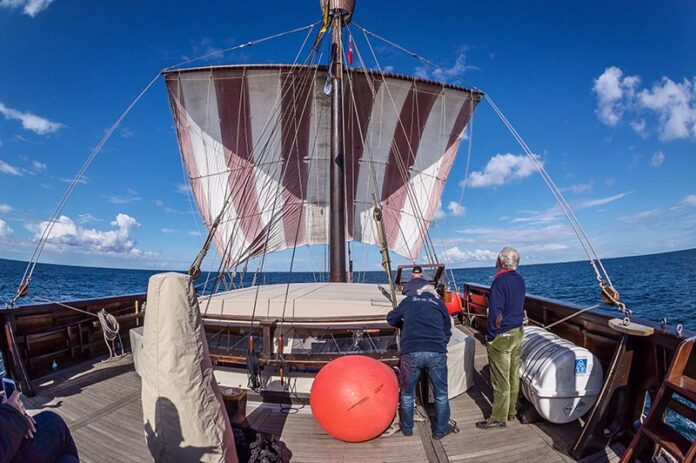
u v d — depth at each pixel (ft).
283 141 37.76
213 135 36.83
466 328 27.78
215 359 14.67
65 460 7.36
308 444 11.89
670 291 80.59
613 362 11.21
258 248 37.37
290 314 15.87
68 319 20.74
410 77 38.65
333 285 21.11
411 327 12.21
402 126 40.65
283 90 36.37
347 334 15.79
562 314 17.29
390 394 11.66
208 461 7.38
